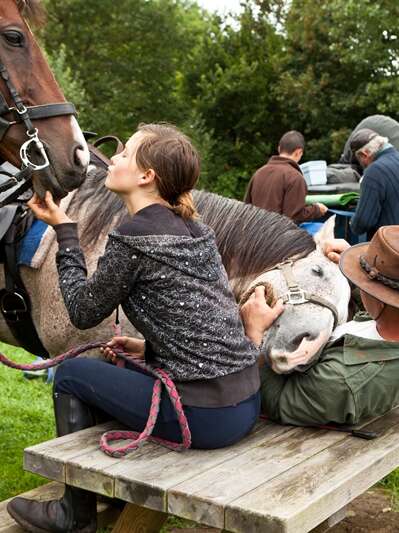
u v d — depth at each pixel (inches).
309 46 684.7
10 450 149.6
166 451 80.8
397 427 92.2
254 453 81.4
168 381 77.4
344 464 78.8
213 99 730.8
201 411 78.5
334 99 669.3
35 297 110.2
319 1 679.1
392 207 172.2
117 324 95.0
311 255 96.6
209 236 81.3
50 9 850.1
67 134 101.1
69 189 101.0
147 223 77.7
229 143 747.4
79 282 81.3
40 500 91.5
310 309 87.6
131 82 893.8
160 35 903.1
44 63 103.7
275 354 87.0
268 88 727.1
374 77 658.8
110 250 77.7
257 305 86.9
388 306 85.6
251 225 100.0
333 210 196.2
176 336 77.8
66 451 79.8
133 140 81.7
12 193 101.7
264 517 65.4
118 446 81.1
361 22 614.9
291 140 214.1
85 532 85.0
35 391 191.6
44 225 106.8
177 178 79.3
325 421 88.6
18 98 100.0
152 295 77.7
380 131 205.2
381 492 131.3
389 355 85.7
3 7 101.6
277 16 784.9
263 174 205.2
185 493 70.1
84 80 840.9
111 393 82.2
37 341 116.3
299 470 76.6
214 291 79.8
